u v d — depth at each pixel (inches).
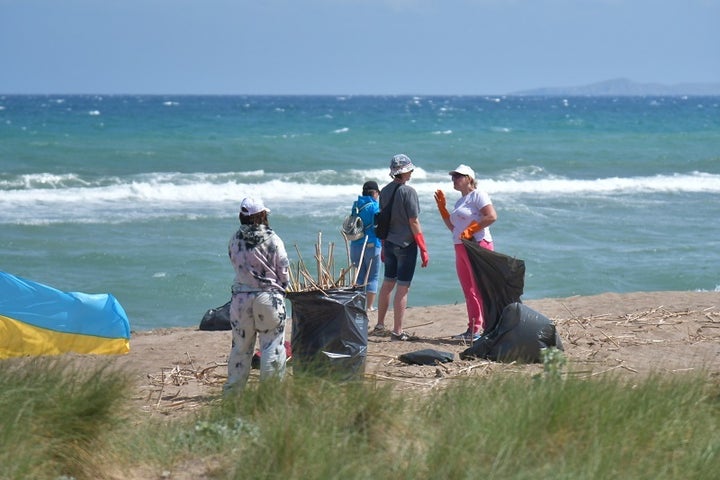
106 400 412.8
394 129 4827.8
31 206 1780.3
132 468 390.9
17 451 357.1
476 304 687.7
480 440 376.8
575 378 448.5
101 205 1824.6
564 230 1534.2
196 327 837.8
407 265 689.0
